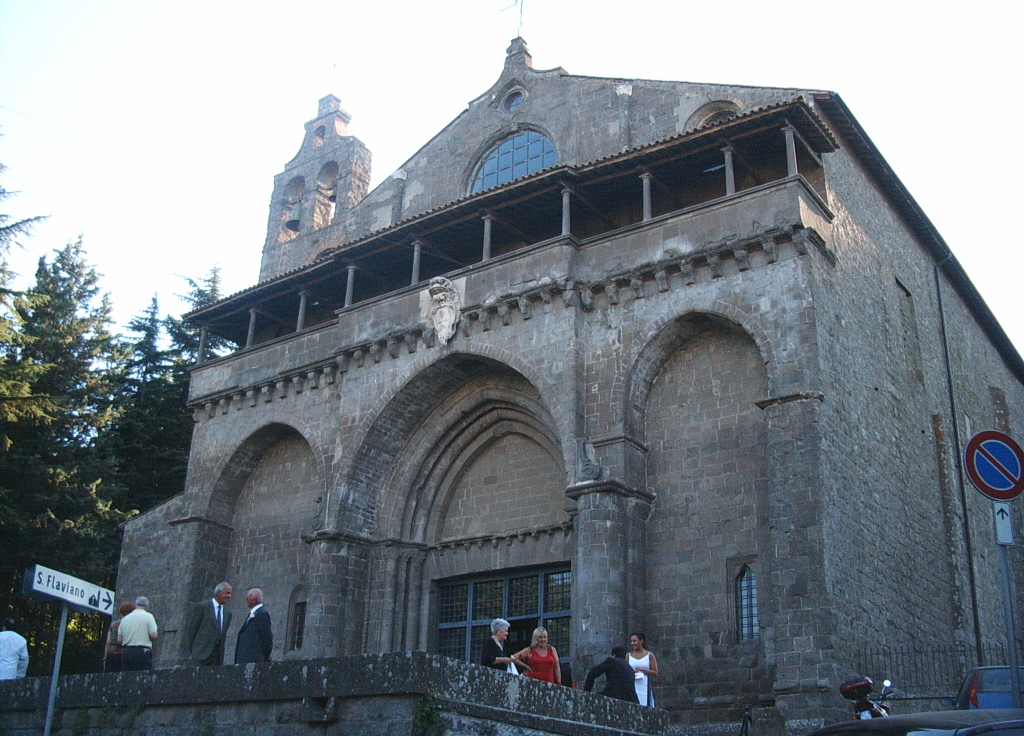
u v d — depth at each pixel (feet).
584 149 108.88
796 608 70.95
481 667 37.73
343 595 97.30
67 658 136.77
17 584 123.54
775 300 80.33
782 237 81.20
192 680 41.73
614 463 83.05
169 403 154.40
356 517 99.71
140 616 59.00
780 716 69.00
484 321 93.86
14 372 113.60
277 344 112.98
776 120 84.48
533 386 93.76
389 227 102.32
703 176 95.04
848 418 81.20
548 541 93.04
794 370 77.51
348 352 102.73
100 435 138.41
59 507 124.36
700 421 84.38
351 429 100.32
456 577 99.09
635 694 52.90
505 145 117.39
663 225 87.61
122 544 119.44
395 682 35.83
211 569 111.96
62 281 145.48
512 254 93.66
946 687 85.30
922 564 89.86
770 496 75.05
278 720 38.32
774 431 76.48
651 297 86.58
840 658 69.82
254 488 114.73
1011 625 40.34
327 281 113.39
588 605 78.38
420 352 97.96
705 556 80.53
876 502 82.89
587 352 88.28
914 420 97.86
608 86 110.01
